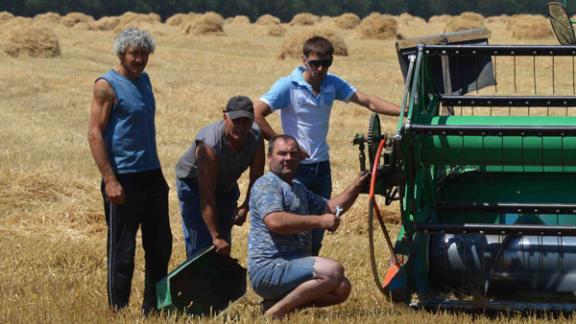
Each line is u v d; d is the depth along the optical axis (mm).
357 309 17625
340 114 46656
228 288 17516
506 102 19438
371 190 15930
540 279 18062
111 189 16891
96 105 16984
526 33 115062
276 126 43250
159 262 17828
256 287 16469
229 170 17328
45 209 26938
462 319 16375
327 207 16688
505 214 19062
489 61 19469
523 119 17656
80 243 22531
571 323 16297
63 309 17422
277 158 16219
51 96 57281
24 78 64938
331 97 18406
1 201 27625
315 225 15805
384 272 20391
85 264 21312
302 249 16562
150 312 17094
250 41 120062
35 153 36469
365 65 82062
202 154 16906
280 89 18125
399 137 16219
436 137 17672
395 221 25031
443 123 17734
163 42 112562
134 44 16891
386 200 18047
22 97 57062
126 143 17125
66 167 32781
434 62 19594
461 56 19547
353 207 25031
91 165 33531
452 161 17875
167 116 46875
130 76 17156
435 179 19547
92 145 16875
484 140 17500
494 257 18219
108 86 16953
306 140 18328
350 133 41656
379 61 88312
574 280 17922
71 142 40094
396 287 16719
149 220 17734
